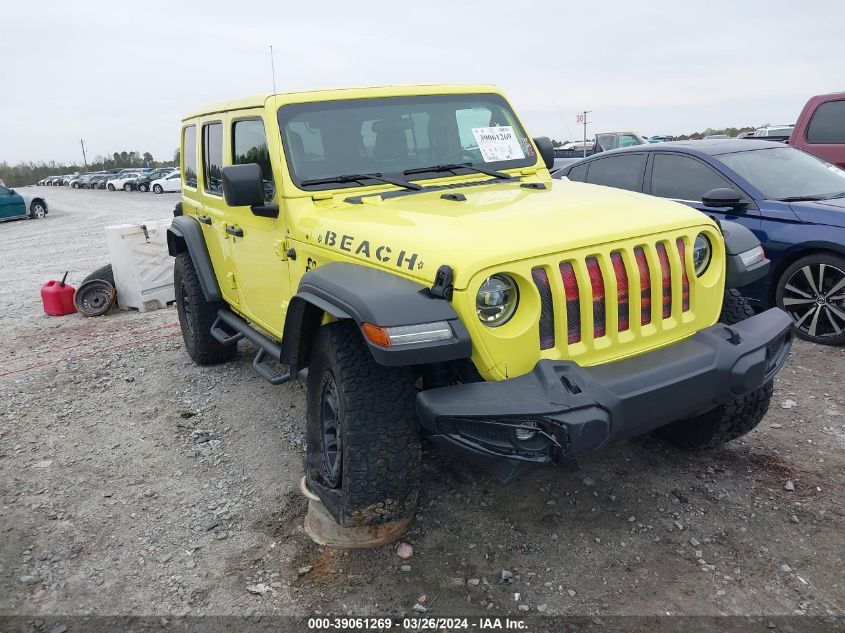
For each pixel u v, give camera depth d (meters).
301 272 3.65
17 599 3.01
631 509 3.37
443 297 2.62
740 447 3.89
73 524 3.58
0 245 17.23
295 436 4.43
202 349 5.71
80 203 34.16
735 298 3.59
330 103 3.95
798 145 8.23
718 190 5.72
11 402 5.44
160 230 8.45
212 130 4.93
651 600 2.75
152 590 3.02
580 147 17.73
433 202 3.49
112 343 7.00
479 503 3.48
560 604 2.76
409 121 4.10
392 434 2.88
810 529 3.12
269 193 3.92
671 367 2.83
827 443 3.87
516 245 2.70
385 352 2.52
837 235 5.21
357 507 2.94
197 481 3.95
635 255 2.99
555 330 2.77
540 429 2.59
